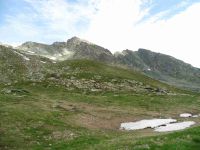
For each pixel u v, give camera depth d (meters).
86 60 191.12
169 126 73.81
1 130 54.09
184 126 73.31
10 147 46.22
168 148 35.56
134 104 108.19
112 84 144.75
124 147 38.59
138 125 75.94
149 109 101.12
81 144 46.03
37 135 53.50
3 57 183.12
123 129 70.06
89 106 97.56
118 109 96.50
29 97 96.31
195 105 113.94
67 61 193.88
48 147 46.31
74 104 98.06
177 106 109.62
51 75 150.62
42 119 64.81
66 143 47.41
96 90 133.38
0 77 148.38
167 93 145.00
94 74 157.12
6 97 88.12
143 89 144.88
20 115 65.31
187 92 174.88
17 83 137.88
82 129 61.88
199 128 44.22
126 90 139.12
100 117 80.31
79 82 142.00
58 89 130.25
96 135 55.16
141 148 36.16
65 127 60.97
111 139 48.59
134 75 179.75
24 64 178.00
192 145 36.47
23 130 55.56
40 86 133.38
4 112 66.12
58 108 82.81
